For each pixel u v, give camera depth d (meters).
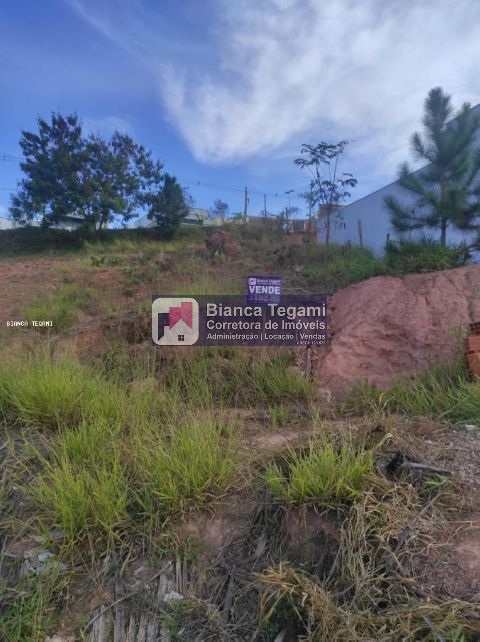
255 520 2.78
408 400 4.37
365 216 15.03
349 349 5.72
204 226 23.06
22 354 5.46
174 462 3.03
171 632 2.29
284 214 15.36
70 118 20.69
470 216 7.52
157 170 22.31
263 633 2.19
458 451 3.05
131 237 20.56
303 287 8.18
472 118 7.83
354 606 2.08
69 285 9.46
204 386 5.00
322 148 9.71
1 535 2.83
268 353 5.74
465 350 4.79
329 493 2.59
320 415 4.43
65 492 2.84
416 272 7.31
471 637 1.83
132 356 5.90
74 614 2.43
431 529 2.36
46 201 20.73
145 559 2.65
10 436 3.77
